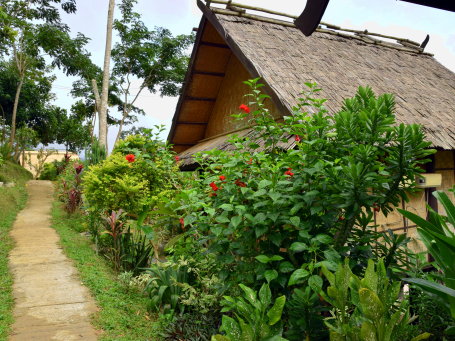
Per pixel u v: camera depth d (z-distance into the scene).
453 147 5.26
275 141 3.58
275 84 5.27
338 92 5.68
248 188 2.81
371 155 2.64
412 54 8.81
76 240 7.35
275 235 2.64
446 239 1.78
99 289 4.66
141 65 24.80
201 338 3.37
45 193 14.86
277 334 2.02
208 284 3.71
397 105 5.89
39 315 3.92
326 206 2.71
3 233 7.77
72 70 23.88
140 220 3.54
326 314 2.73
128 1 23.52
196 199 3.15
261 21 7.52
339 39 8.07
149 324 3.83
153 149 8.17
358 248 2.70
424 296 2.57
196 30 7.53
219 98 8.63
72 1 22.16
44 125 27.94
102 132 14.84
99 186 7.21
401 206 5.64
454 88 7.55
